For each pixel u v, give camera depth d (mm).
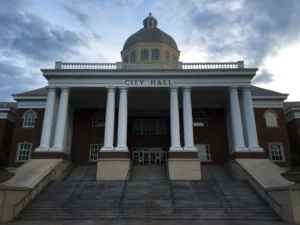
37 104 31219
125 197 16594
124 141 24062
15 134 30016
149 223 12844
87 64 26719
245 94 25453
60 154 23469
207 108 31406
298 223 12805
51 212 14805
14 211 14250
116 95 27719
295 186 13453
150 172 25375
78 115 31156
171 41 35969
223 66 26688
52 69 25500
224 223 12852
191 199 16297
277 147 29734
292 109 31531
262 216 14289
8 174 13859
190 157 23078
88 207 15336
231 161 24391
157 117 31625
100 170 22750
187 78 25719
